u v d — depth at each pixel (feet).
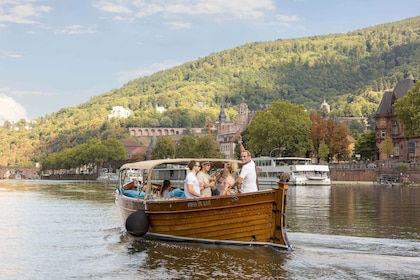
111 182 552.82
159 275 58.85
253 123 428.56
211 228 75.25
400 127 458.91
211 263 63.93
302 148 419.13
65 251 74.69
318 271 59.52
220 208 73.92
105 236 89.92
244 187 74.49
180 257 67.77
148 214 82.12
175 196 88.22
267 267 61.57
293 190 267.39
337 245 75.05
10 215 128.36
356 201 173.06
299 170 343.87
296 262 63.93
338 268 60.90
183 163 85.35
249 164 74.28
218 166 91.25
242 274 58.54
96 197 212.43
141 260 66.95
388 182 361.51
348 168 422.41
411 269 60.18
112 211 140.36
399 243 76.69
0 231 96.84
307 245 75.05
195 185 76.95
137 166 89.30
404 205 153.28
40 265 65.05
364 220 109.19
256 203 71.97
